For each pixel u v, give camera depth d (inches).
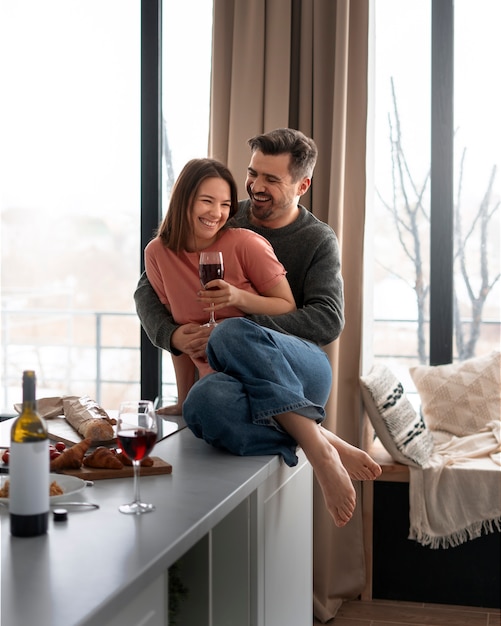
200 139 166.4
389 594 147.0
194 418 88.6
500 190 189.6
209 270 96.9
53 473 76.3
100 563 55.1
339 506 89.0
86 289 419.8
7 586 51.3
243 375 89.5
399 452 142.5
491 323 198.8
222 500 70.1
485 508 139.8
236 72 148.9
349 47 145.6
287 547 96.0
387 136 183.6
